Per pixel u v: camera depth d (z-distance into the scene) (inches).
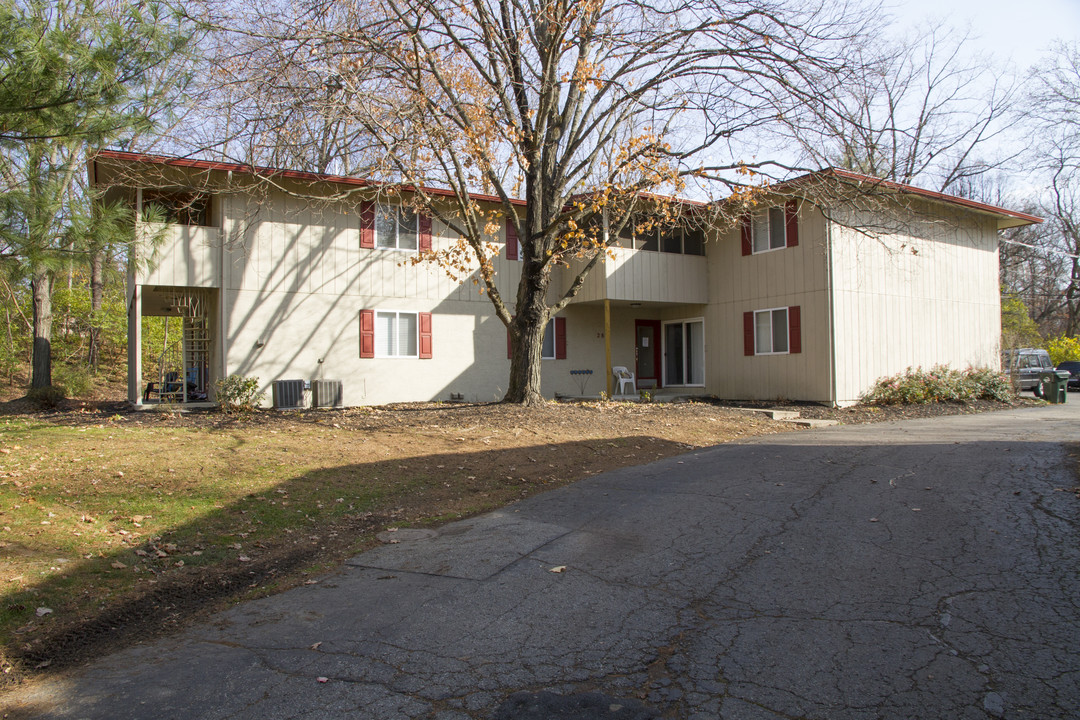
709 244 815.7
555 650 167.3
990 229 869.2
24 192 292.8
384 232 705.6
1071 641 158.2
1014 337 1182.3
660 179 527.8
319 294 666.2
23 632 191.0
